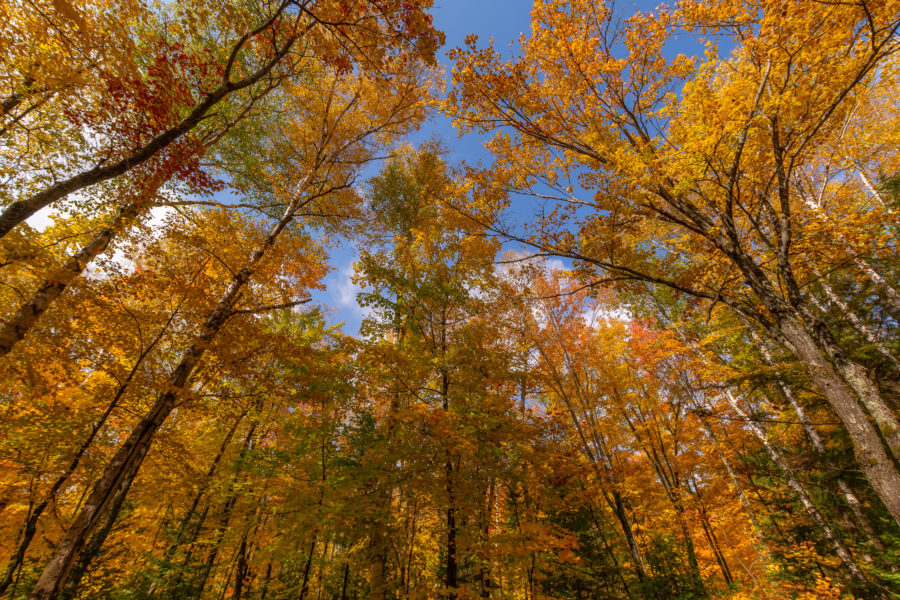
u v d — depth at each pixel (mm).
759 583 9148
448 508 6266
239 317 6594
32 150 5664
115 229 5559
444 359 7379
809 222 6066
